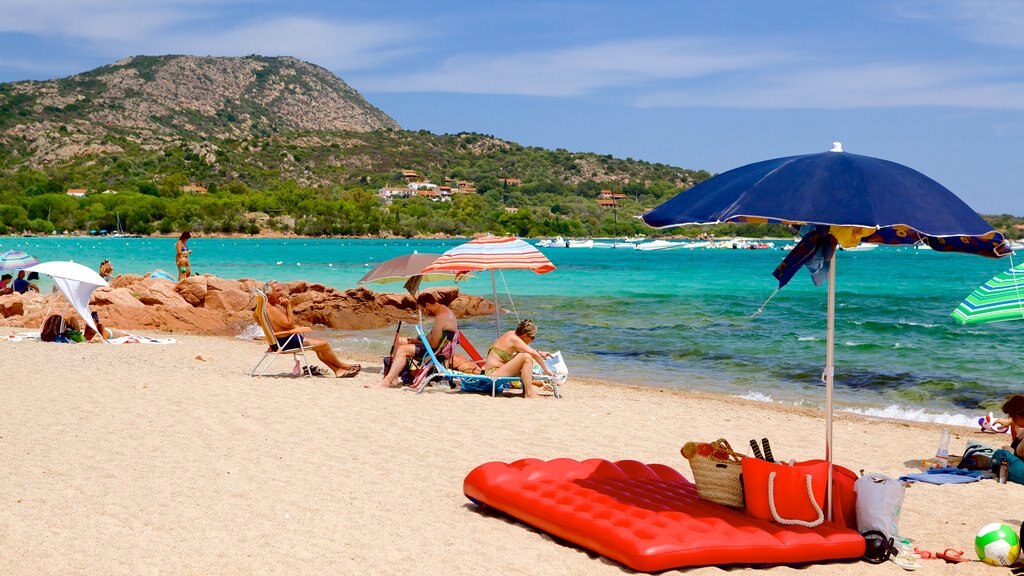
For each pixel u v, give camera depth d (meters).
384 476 6.80
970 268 60.59
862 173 4.90
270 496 6.13
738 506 5.45
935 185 5.13
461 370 11.51
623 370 15.23
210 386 10.83
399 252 90.81
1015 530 5.45
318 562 4.84
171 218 160.88
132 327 20.05
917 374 14.52
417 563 4.87
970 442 7.78
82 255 69.12
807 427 9.81
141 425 8.41
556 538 5.35
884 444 9.02
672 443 8.48
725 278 43.53
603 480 6.05
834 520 5.33
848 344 17.80
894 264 70.19
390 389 11.18
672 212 5.12
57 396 9.84
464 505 6.08
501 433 8.55
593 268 56.00
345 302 22.73
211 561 4.81
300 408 9.52
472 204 185.00
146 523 5.46
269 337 12.26
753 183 4.97
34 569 4.61
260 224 168.75
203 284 21.02
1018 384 13.54
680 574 4.80
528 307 27.06
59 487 6.23
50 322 15.91
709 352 17.14
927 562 5.18
